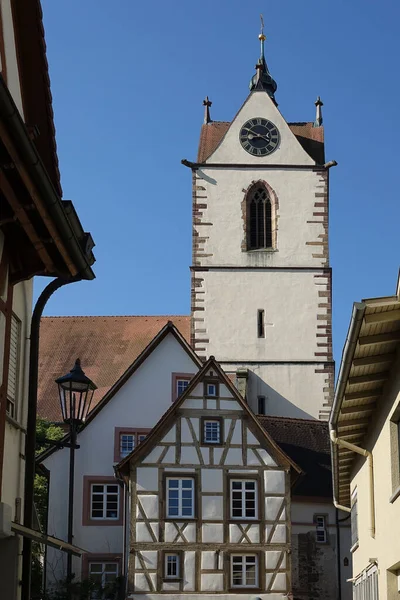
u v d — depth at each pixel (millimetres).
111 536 41625
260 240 56719
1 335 11844
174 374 43344
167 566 37156
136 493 37562
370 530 17219
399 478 14672
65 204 12188
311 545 44406
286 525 38062
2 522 11531
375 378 15352
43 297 13758
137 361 43281
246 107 58156
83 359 58188
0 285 11758
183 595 36875
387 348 14227
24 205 11203
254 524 37906
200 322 55094
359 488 20094
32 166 10602
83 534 41594
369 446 17906
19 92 14266
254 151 57500
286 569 37625
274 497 38250
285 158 57406
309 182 57219
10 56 13656
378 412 16438
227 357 54500
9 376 13234
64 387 22344
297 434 49062
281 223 56594
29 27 14086
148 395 43125
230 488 38156
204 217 56625
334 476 21906
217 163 57281
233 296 55406
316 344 54688
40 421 47906
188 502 37812
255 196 57219
